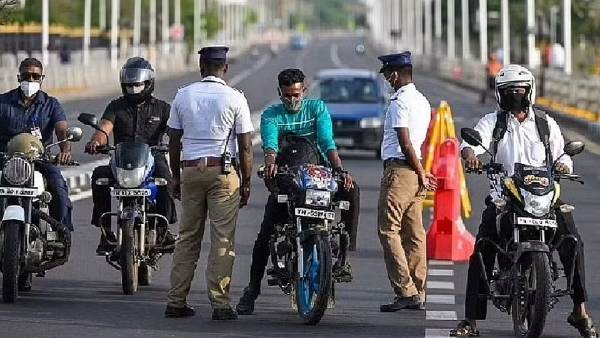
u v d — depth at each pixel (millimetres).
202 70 29781
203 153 29312
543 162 27406
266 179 29547
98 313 30453
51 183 32844
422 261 32031
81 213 50969
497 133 27531
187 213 29750
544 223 26234
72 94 155875
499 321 30000
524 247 26156
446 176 40625
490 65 150250
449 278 36969
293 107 29891
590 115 107938
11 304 31500
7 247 30938
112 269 37688
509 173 27469
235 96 29281
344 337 27641
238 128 29266
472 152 27312
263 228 30250
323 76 84500
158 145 33875
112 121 33781
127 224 32438
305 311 29016
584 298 27109
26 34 174625
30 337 27406
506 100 27531
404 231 32062
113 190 32438
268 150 29547
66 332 28031
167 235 33500
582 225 48750
